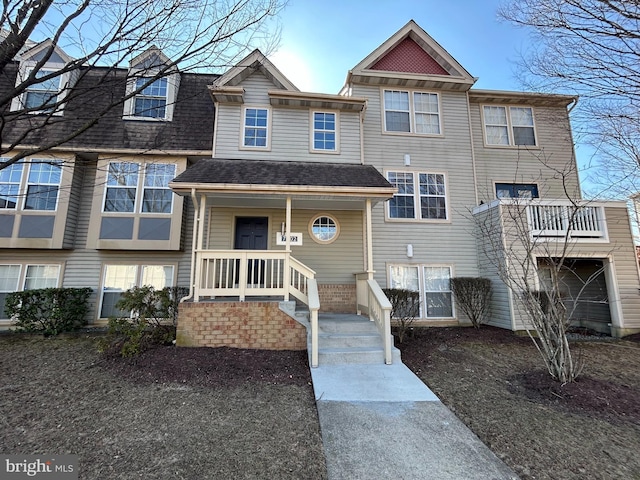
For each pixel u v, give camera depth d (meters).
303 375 4.81
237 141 8.93
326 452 2.84
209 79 10.59
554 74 5.39
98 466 2.60
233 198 7.61
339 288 8.60
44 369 5.02
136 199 8.68
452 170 9.88
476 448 2.91
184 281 8.81
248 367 5.00
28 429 3.21
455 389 4.33
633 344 7.12
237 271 8.30
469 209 9.62
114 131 9.05
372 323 6.12
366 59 10.03
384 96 10.14
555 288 4.89
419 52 10.62
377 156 9.71
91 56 3.28
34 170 8.48
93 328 8.21
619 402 3.85
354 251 8.85
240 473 2.53
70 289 7.89
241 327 5.98
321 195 6.98
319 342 5.51
